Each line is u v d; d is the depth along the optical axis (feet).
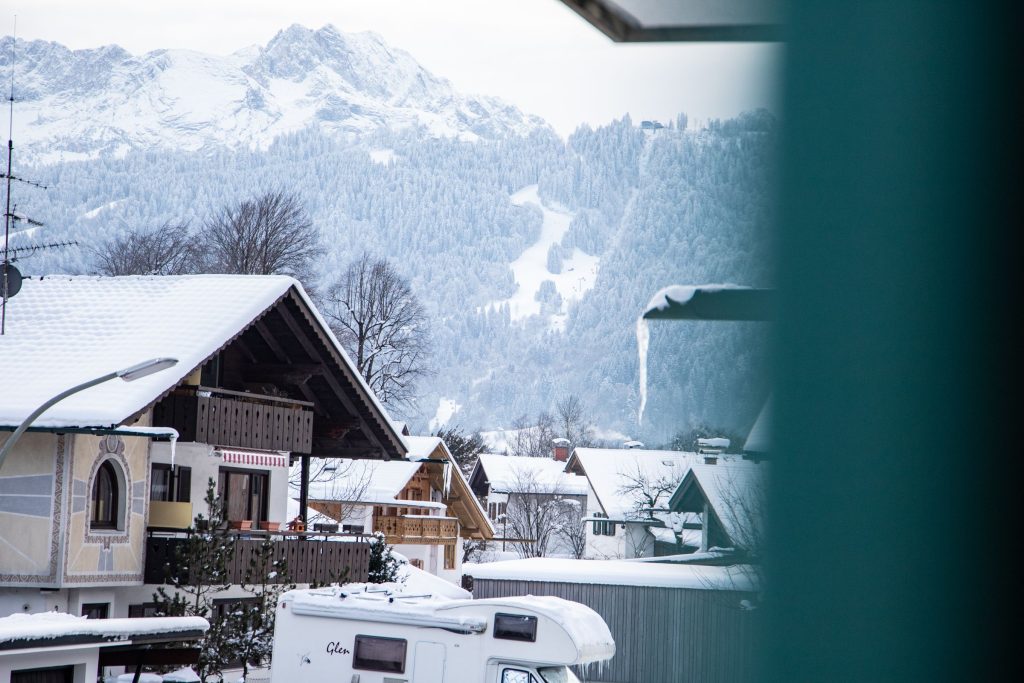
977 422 14.79
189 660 140.67
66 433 175.73
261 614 192.75
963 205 14.88
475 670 137.80
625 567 220.02
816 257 15.11
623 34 15.72
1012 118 14.99
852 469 15.02
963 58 14.98
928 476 14.89
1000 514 14.76
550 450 543.80
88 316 206.18
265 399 218.79
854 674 15.06
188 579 186.60
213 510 192.24
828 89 15.11
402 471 392.06
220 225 466.70
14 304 212.02
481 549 496.23
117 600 190.49
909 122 15.01
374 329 461.37
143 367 132.77
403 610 140.67
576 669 208.95
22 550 175.01
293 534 217.15
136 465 190.49
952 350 14.89
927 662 14.73
